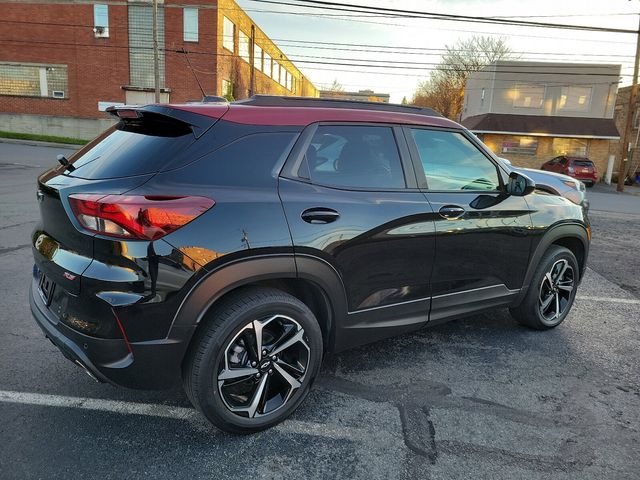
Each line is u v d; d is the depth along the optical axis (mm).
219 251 2207
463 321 4285
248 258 2285
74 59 27750
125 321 2096
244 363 2424
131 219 2049
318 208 2520
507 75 29312
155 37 23625
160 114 2373
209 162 2307
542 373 3355
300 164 2566
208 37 26547
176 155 2262
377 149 2898
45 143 25906
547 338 3979
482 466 2371
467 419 2764
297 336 2541
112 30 27047
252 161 2420
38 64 28062
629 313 4711
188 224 2150
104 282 2074
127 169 2262
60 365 3152
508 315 4484
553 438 2621
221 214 2230
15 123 28859
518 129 28609
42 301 2504
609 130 28344
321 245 2502
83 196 2145
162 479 2193
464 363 3453
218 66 27047
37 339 3500
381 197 2797
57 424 2549
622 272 6434
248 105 2582
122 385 2219
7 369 3066
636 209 15461
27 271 5012
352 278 2695
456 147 3273
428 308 3135
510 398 3012
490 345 3783
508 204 3467
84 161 2566
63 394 2826
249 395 2496
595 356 3670
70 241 2227
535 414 2848
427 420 2740
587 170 24812
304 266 2461
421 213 2922
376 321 2896
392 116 3023
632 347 3871
